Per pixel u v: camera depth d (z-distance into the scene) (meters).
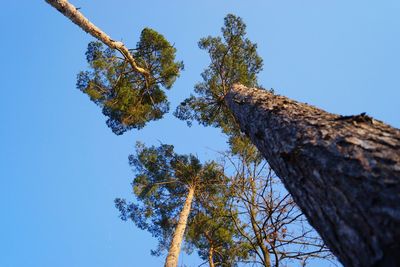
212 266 9.24
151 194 12.10
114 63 10.60
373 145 2.10
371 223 1.70
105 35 8.45
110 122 11.26
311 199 2.28
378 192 1.76
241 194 6.34
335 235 1.97
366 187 1.84
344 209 1.91
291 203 5.85
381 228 1.63
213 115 11.30
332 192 2.05
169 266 8.25
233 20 10.86
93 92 10.44
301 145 2.59
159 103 11.35
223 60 10.60
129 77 10.91
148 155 12.07
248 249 9.00
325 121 2.75
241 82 10.70
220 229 9.59
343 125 2.54
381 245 1.58
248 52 11.01
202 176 11.59
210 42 10.88
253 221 6.09
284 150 2.76
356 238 1.76
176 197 12.16
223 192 9.76
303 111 3.29
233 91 6.96
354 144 2.19
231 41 10.91
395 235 1.55
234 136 10.48
